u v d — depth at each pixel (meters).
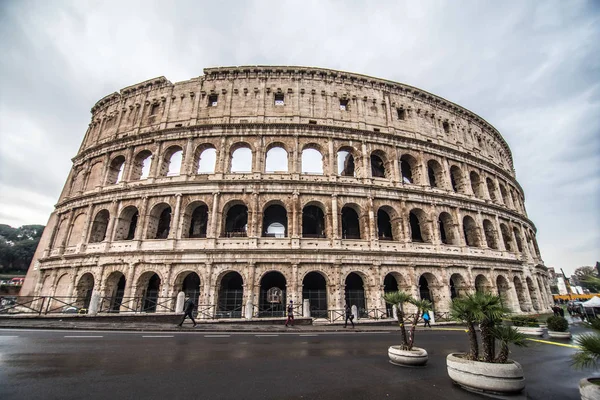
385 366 14.68
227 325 29.72
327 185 43.56
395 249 42.94
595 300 46.59
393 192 45.69
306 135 46.62
